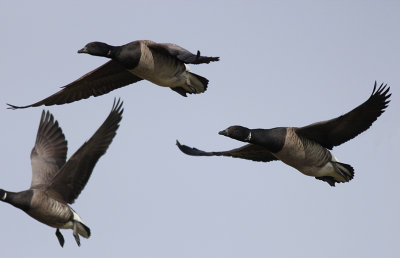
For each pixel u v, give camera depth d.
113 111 14.94
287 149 16.03
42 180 16.45
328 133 16.06
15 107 17.50
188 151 17.64
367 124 15.89
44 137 17.47
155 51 16.48
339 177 16.52
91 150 14.86
